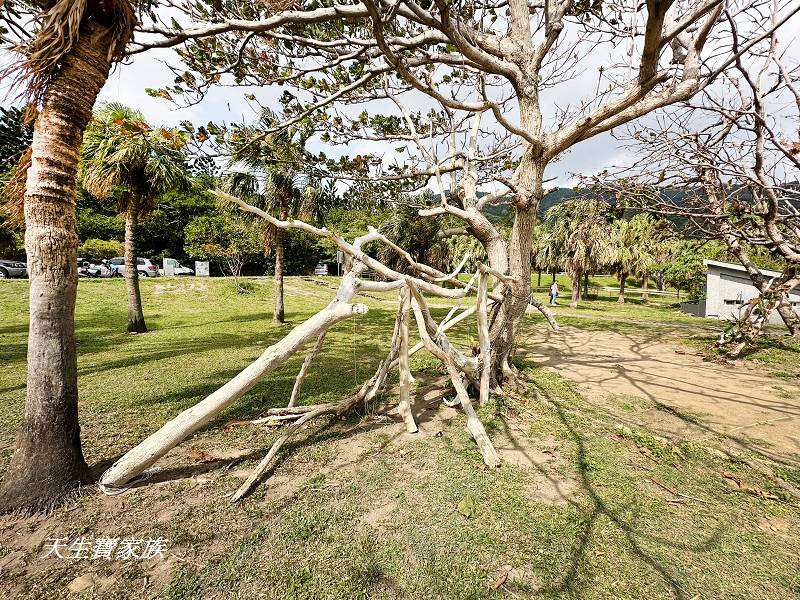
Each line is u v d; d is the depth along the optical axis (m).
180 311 15.18
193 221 28.09
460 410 4.29
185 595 1.75
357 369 6.13
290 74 4.73
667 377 5.98
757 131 5.53
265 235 12.32
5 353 6.96
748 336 7.62
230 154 4.76
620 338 9.89
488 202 5.50
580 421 4.00
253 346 8.18
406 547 2.08
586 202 8.10
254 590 1.79
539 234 25.88
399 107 5.58
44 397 2.40
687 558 2.03
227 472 2.88
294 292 20.92
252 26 3.17
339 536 2.16
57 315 2.43
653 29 3.11
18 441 2.42
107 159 9.37
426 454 3.20
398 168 6.49
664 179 6.25
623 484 2.78
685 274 20.77
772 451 3.44
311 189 11.91
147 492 2.59
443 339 4.21
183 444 3.36
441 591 1.79
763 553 2.09
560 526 2.27
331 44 3.87
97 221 27.14
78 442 2.57
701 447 3.46
